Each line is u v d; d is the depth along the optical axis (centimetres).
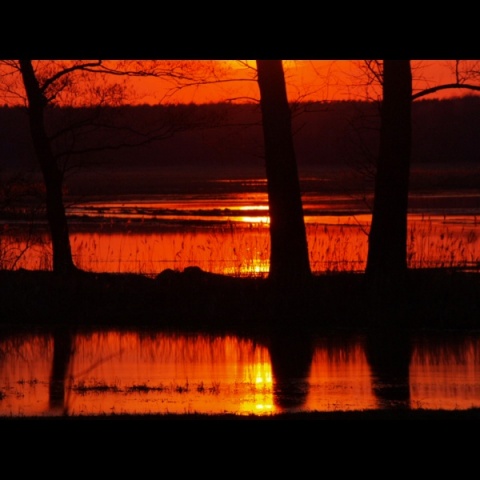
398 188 7256
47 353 5806
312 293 7238
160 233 13375
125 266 9781
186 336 6400
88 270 9162
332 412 3975
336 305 7056
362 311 6919
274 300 7131
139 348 5984
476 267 8675
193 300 7300
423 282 7406
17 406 4328
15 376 5103
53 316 7050
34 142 8456
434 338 6244
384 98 7281
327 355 5700
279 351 5847
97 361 5559
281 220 7581
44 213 14912
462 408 4225
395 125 7231
